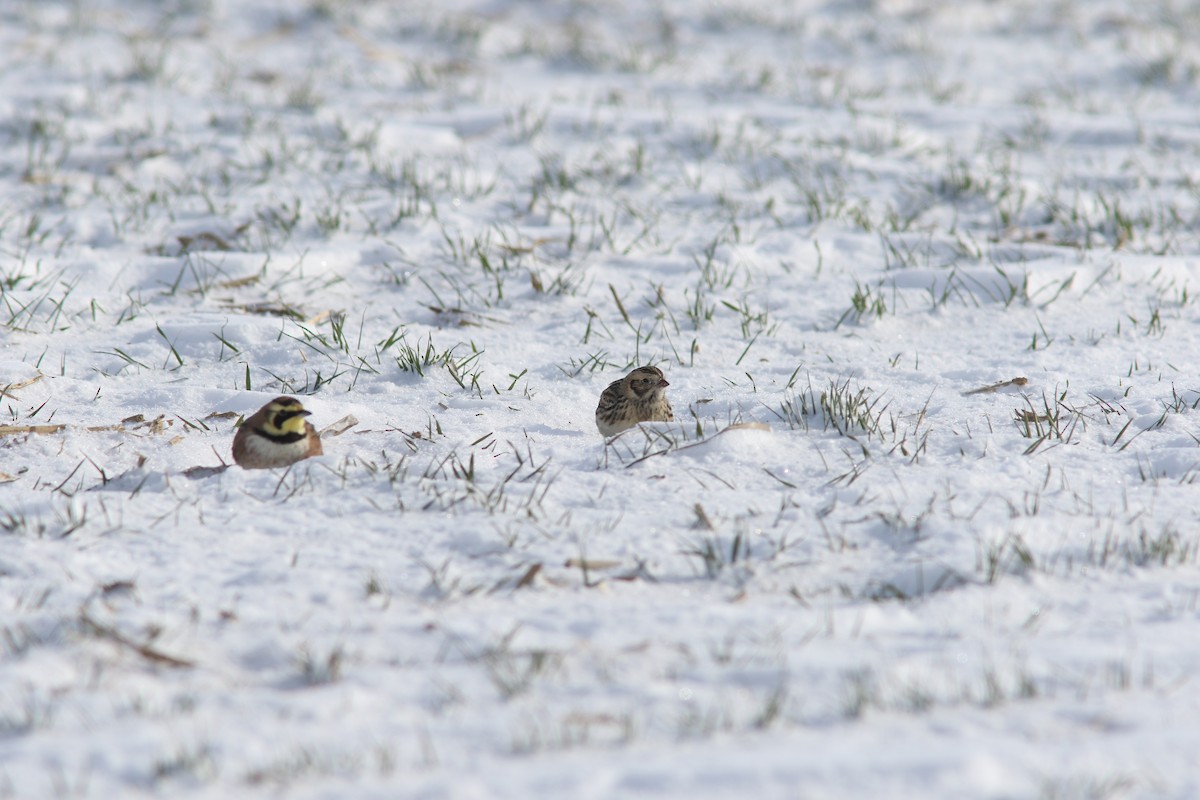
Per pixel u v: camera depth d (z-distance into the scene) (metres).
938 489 9.20
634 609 7.12
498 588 7.50
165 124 24.00
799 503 8.99
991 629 6.82
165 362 13.55
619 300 15.59
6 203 19.31
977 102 28.30
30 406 11.84
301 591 7.42
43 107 24.62
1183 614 7.02
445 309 15.40
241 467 9.96
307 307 15.53
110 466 10.16
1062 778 5.02
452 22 35.19
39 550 8.09
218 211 19.14
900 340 14.54
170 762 5.25
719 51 33.56
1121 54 32.72
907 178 21.33
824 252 17.86
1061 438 10.48
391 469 9.78
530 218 19.27
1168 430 10.72
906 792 4.90
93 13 33.66
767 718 5.63
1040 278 16.09
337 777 5.18
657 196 20.64
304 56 31.09
